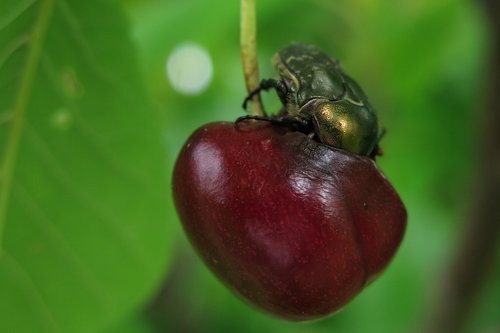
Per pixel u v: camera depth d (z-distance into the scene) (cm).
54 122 26
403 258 34
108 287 27
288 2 33
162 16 31
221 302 36
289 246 22
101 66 25
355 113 22
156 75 34
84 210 26
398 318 34
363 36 33
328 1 33
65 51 25
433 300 30
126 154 26
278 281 22
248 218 22
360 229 22
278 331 36
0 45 25
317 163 22
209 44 32
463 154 35
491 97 28
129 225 27
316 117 22
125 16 25
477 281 29
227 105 37
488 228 28
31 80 25
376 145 23
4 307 27
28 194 26
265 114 23
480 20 29
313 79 23
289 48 23
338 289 22
